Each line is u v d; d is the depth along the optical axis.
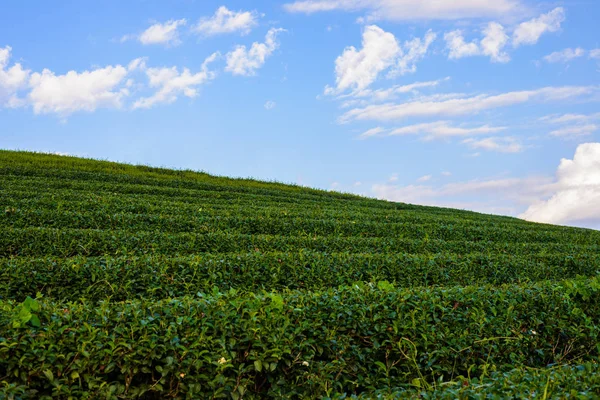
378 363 6.01
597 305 8.11
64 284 8.41
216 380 5.32
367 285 7.60
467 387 4.90
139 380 5.39
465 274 11.26
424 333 6.56
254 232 15.08
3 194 16.25
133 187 20.73
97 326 5.58
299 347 5.90
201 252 11.53
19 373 4.95
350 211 20.75
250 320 5.92
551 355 7.18
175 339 5.46
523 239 18.36
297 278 9.59
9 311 5.59
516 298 7.81
